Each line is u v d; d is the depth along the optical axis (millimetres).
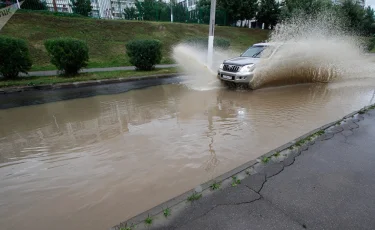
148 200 2482
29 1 17359
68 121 4934
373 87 8453
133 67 12688
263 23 30266
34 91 7633
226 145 3746
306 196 2410
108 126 4637
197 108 5758
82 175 2953
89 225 2156
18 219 2246
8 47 8320
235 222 2041
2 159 3402
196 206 2227
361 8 27672
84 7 21562
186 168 3086
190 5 42719
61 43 9078
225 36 23438
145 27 18984
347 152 3355
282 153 3297
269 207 2236
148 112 5480
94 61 13289
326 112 5477
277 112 5453
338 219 2113
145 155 3436
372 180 2713
